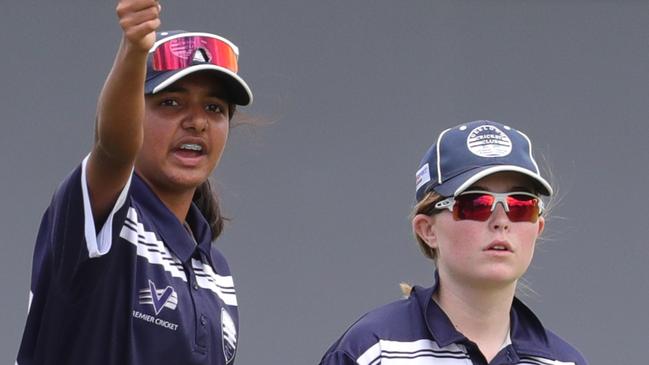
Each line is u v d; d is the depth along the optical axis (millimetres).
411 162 25562
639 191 26141
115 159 11102
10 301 23922
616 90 26281
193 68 13227
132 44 10641
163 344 12711
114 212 11453
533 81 26094
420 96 25703
